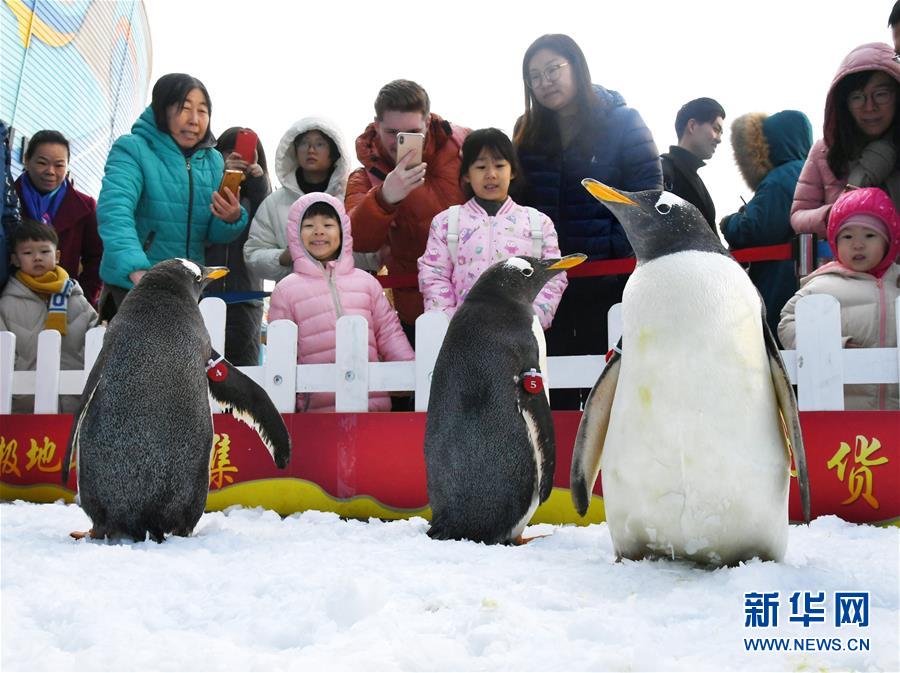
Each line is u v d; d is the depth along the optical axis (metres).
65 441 4.88
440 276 4.85
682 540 2.47
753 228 5.45
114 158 5.38
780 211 5.43
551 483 3.29
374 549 2.96
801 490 2.46
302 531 3.57
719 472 2.38
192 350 3.29
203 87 5.54
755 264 5.52
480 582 2.32
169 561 2.65
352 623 1.97
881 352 3.80
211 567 2.57
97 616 1.95
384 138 5.41
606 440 2.59
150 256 5.52
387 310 5.17
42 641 1.81
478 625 1.82
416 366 4.31
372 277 5.15
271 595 2.21
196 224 5.61
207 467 3.35
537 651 1.64
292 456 4.44
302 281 4.96
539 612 1.97
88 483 3.19
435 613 1.97
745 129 5.77
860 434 3.74
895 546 2.95
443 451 3.31
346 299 4.97
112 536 3.19
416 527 3.66
